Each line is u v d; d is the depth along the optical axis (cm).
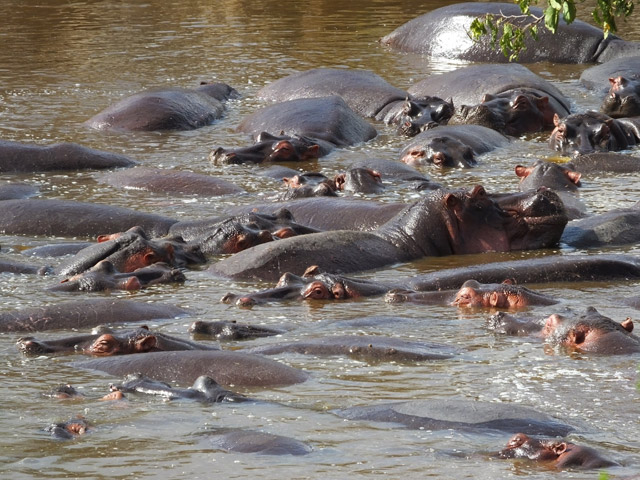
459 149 5338
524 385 2406
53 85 7112
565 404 2277
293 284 3294
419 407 2212
